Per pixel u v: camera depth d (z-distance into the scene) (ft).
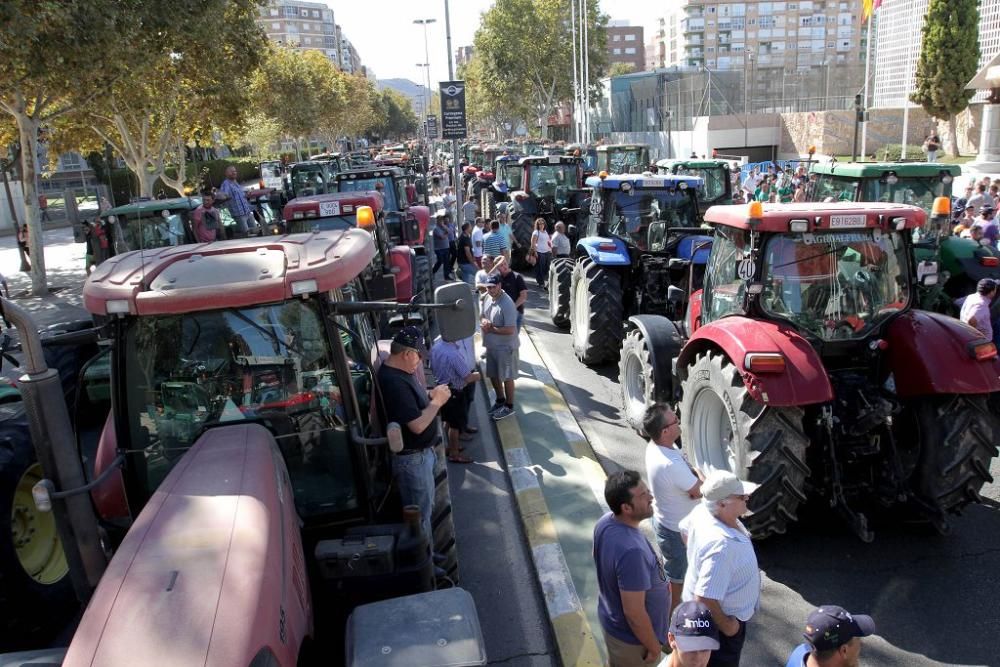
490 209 71.31
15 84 48.85
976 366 16.42
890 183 33.09
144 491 13.01
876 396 17.19
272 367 12.99
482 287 32.40
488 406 29.17
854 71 127.54
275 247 13.87
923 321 17.34
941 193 33.14
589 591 16.75
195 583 8.20
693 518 12.05
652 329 23.41
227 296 12.03
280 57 135.44
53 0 43.55
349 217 35.24
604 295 30.94
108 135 71.82
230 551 8.72
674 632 9.98
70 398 21.85
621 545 11.80
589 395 29.40
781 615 15.56
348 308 13.04
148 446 12.94
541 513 20.01
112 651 7.41
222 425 12.99
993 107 76.18
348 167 99.71
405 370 15.21
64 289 59.26
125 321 12.50
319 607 12.26
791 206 18.93
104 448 14.37
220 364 12.89
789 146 123.34
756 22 448.24
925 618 15.20
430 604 10.62
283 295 12.26
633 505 11.80
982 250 31.17
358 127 254.06
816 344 17.69
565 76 202.08
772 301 17.93
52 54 45.80
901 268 18.26
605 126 190.08
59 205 115.03
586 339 31.76
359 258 13.38
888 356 17.61
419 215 52.54
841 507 16.78
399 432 13.05
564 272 37.68
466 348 24.45
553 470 22.62
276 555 9.12
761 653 14.48
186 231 42.83
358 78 238.68
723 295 20.17
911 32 114.01
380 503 14.61
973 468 16.69
